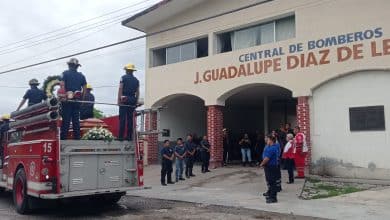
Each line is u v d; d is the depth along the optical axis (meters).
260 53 18.44
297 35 17.31
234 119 27.39
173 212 11.25
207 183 16.69
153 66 23.20
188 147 18.36
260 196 13.43
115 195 12.48
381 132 15.17
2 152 13.65
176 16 21.97
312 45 16.84
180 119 24.42
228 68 19.55
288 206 11.67
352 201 12.16
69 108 11.41
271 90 21.83
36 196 10.65
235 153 26.08
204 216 10.56
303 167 16.00
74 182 10.91
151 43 23.05
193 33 21.19
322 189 14.06
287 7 17.75
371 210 10.88
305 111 16.91
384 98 15.15
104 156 11.48
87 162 11.18
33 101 13.41
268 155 12.30
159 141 23.06
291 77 17.36
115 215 11.06
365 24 15.54
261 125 28.09
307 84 16.88
